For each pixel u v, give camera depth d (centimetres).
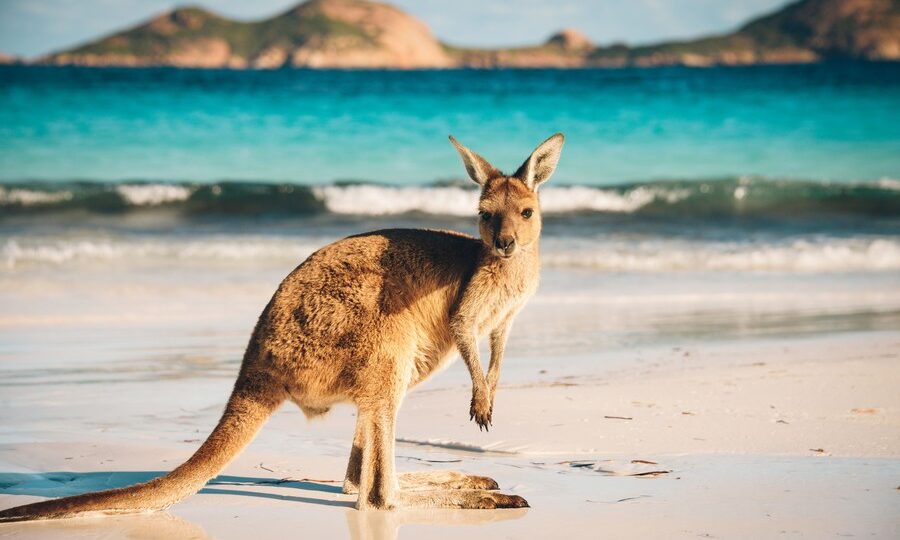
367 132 3231
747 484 573
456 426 736
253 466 641
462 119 3566
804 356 970
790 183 2309
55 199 2191
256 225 2019
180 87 4919
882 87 4559
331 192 2239
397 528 510
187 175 2666
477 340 601
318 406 564
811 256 1650
